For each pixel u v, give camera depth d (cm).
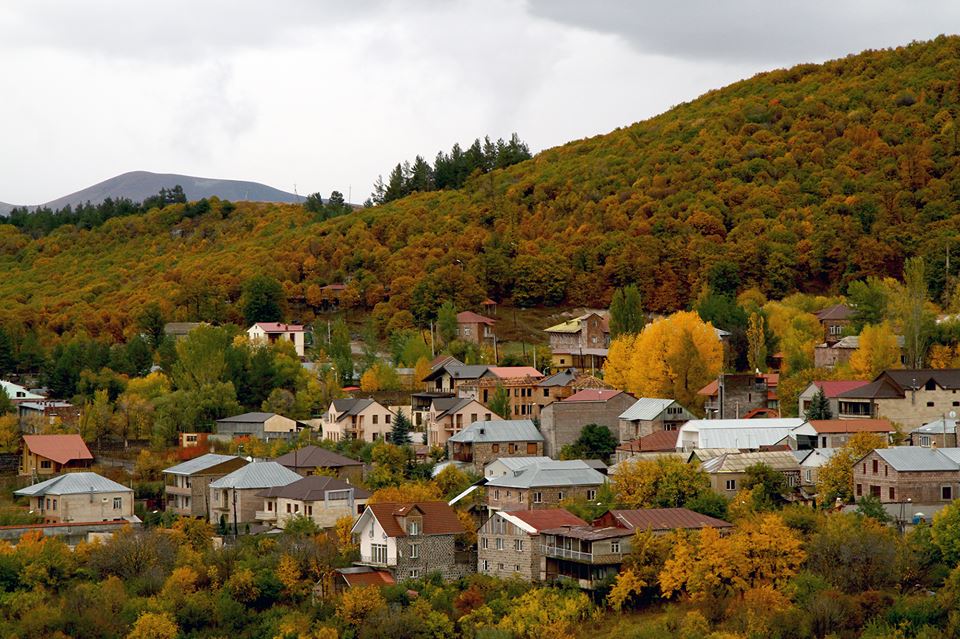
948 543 12106
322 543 13938
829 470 14600
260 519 16062
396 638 11894
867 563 12025
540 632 11819
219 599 12850
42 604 12625
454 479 16688
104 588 12825
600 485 15325
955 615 10712
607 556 12631
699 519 13450
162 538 14112
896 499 13588
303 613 12681
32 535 14400
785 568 12188
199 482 16912
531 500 15050
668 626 11675
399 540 13525
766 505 14200
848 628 11238
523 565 13225
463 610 12525
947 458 13888
